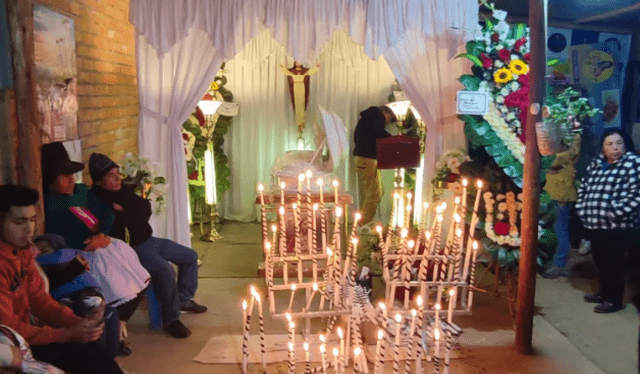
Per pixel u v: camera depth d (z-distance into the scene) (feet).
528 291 13.57
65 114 14.55
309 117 26.48
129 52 19.33
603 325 15.57
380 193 24.22
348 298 12.62
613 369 13.09
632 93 22.81
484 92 15.70
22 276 9.95
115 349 12.32
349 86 26.20
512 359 13.52
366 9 18.81
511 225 15.37
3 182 12.32
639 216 15.81
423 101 19.47
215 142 25.81
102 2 16.99
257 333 14.93
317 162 19.21
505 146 15.96
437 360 9.87
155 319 15.26
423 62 19.24
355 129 24.06
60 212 13.00
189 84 19.24
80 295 11.06
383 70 26.16
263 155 26.86
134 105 19.75
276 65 26.30
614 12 20.65
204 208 26.43
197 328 15.34
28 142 12.46
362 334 13.57
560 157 18.51
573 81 22.79
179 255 16.02
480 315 16.19
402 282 12.23
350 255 13.07
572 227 21.62
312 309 16.39
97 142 16.71
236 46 18.93
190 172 24.32
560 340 14.56
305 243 18.11
